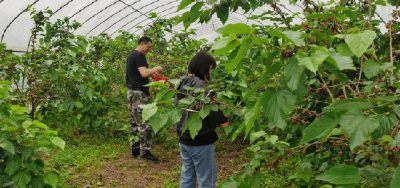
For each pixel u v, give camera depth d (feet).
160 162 15.10
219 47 3.67
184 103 5.84
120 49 20.54
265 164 6.31
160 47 18.19
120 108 19.07
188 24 5.22
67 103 16.39
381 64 3.93
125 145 17.60
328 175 3.56
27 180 7.66
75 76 15.80
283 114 3.34
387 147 4.88
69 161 14.60
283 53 3.78
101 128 18.56
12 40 24.97
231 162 14.89
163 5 32.65
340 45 3.82
